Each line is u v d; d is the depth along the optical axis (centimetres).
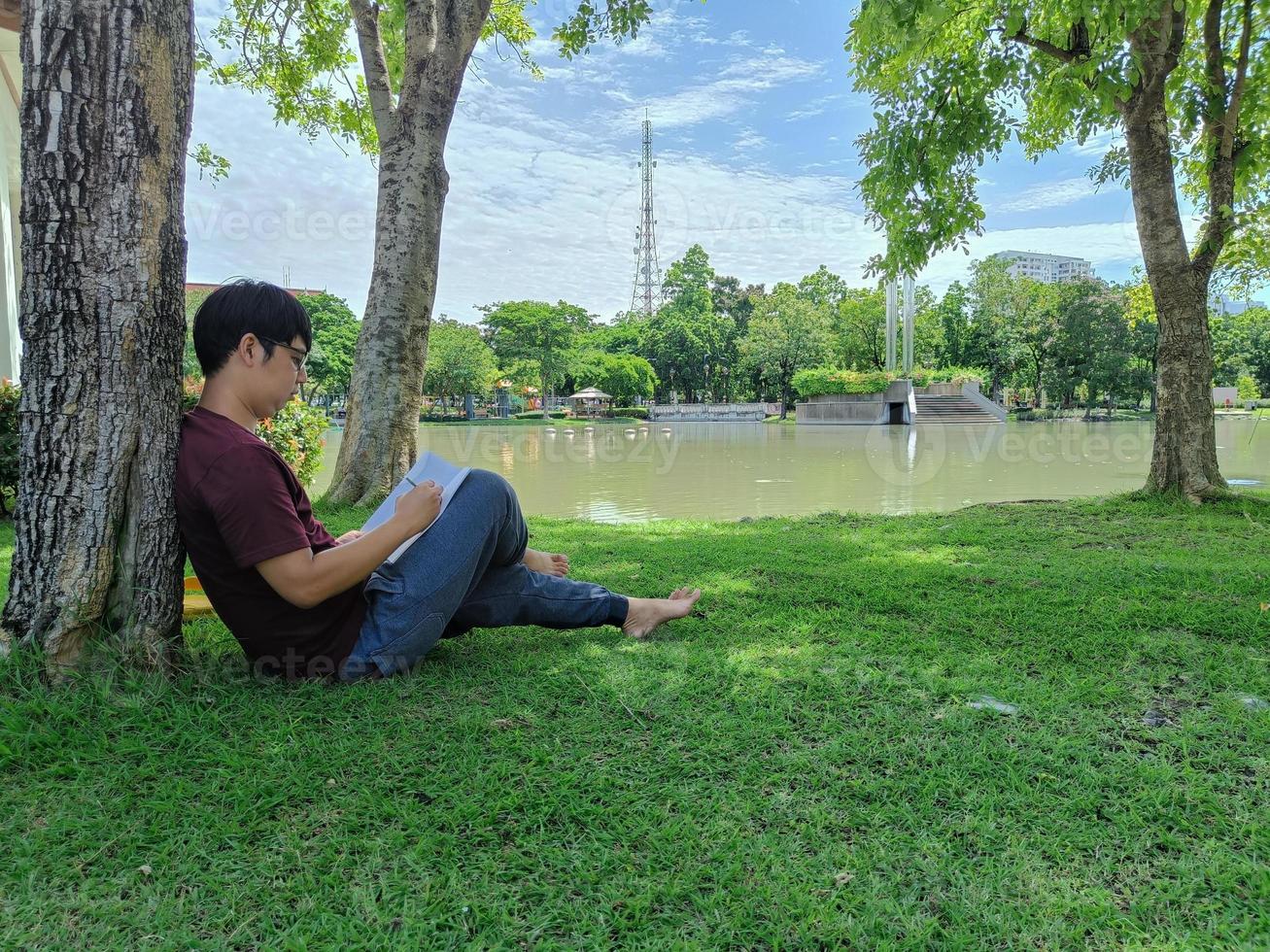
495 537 228
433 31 638
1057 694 226
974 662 253
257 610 202
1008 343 4306
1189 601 328
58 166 195
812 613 316
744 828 156
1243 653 262
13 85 1048
